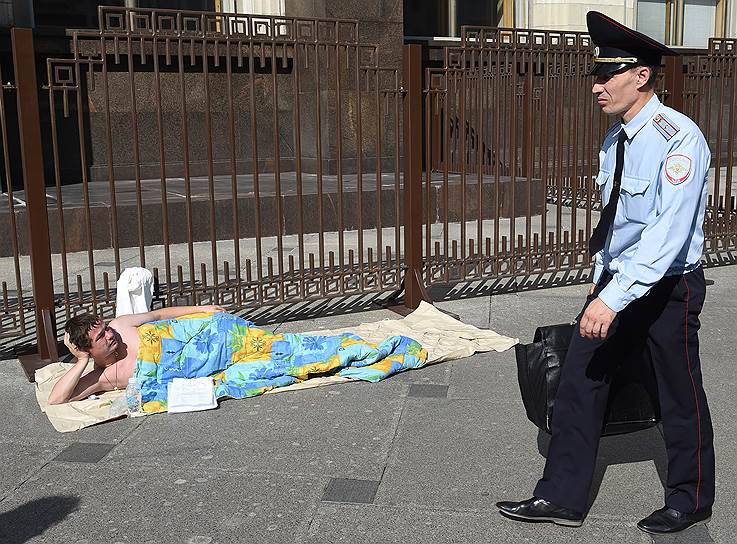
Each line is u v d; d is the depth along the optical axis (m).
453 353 5.18
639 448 3.79
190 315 4.78
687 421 2.93
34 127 5.11
